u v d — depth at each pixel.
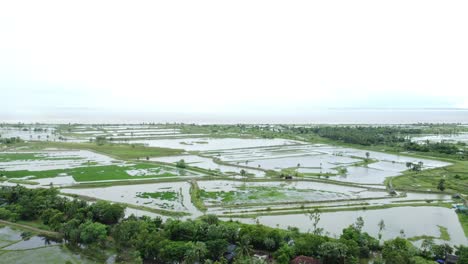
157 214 121.38
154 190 153.50
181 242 89.06
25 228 106.50
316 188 161.38
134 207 127.25
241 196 144.75
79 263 86.44
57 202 116.44
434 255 89.81
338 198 145.25
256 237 92.56
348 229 98.75
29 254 91.12
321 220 118.94
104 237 93.62
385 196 149.12
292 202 136.75
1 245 96.00
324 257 84.94
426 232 109.94
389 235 106.88
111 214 107.31
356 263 83.62
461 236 107.12
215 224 99.50
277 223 115.12
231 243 93.00
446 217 124.31
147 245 86.56
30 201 117.06
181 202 136.12
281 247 88.31
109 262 86.94
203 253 83.94
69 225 98.44
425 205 137.50
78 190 151.62
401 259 80.56
